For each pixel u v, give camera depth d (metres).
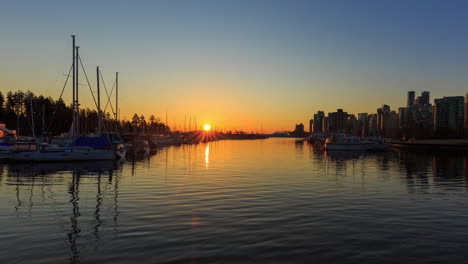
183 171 33.31
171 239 11.99
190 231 12.94
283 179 27.73
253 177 28.91
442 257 10.56
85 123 116.88
